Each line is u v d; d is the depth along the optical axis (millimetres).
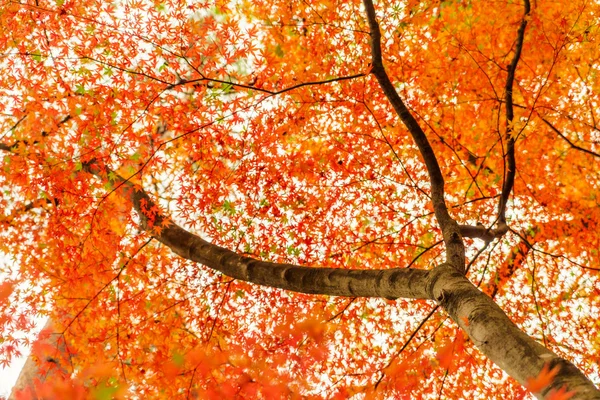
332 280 3621
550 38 5793
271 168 5484
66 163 4559
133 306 5160
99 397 3855
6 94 4547
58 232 4812
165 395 4684
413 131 4160
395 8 5574
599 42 5723
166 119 4680
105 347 4980
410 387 5008
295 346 4836
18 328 4656
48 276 5047
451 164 6418
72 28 4410
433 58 6102
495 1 5672
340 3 5703
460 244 3402
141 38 4328
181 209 4840
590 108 6133
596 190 6406
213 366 4484
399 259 6203
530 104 6094
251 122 4977
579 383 1819
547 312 6309
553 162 6430
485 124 6305
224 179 5109
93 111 4512
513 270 6211
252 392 4223
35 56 4449
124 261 5105
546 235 6281
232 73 4621
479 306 2512
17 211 5168
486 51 6109
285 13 5676
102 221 4871
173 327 5176
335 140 6074
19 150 4676
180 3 4301
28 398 3902
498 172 6289
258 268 4164
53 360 4770
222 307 5422
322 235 5945
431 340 5957
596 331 6203
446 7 5723
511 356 2166
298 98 5621
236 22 4258
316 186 5906
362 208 6152
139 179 4699
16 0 4359
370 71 4391
